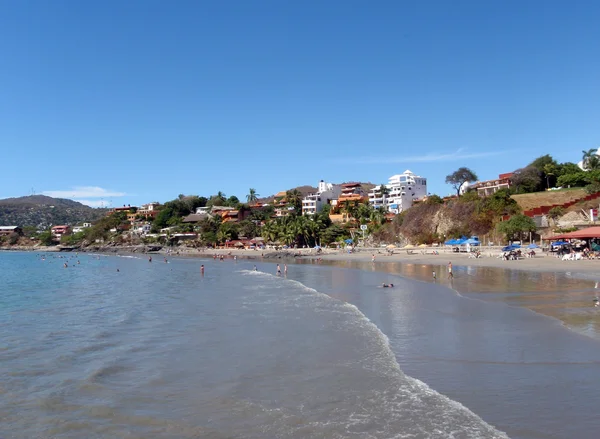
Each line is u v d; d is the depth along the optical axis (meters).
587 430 11.52
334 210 169.50
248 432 12.14
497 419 12.33
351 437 11.57
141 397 15.05
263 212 196.00
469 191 126.19
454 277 50.50
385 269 69.06
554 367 16.47
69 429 12.73
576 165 118.62
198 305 36.25
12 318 31.31
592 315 25.39
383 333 23.20
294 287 48.16
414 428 11.92
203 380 16.66
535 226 88.81
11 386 16.42
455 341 20.92
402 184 172.12
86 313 33.28
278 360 19.00
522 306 29.20
